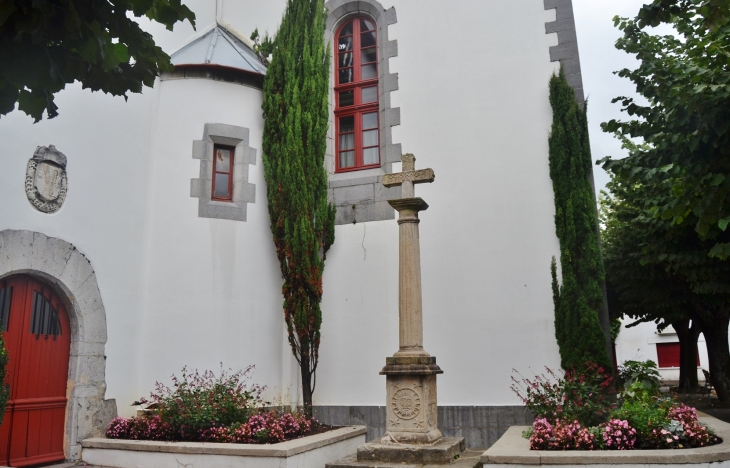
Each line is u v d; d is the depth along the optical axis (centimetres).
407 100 953
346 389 898
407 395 661
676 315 1526
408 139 941
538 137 878
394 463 625
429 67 953
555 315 817
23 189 657
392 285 907
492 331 846
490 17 938
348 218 948
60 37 312
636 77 714
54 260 687
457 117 923
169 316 829
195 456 643
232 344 861
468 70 932
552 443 561
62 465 673
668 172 645
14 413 643
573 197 832
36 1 284
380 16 1005
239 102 942
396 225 923
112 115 793
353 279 927
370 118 1013
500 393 827
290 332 877
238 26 1148
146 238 843
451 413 840
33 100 346
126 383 779
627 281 1329
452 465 607
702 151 599
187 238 862
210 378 828
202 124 905
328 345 919
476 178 895
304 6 980
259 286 902
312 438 706
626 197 974
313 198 923
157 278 836
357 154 1003
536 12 915
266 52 1096
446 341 862
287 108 930
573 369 779
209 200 889
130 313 797
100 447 690
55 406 693
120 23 350
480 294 861
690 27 676
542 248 845
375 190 943
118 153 798
